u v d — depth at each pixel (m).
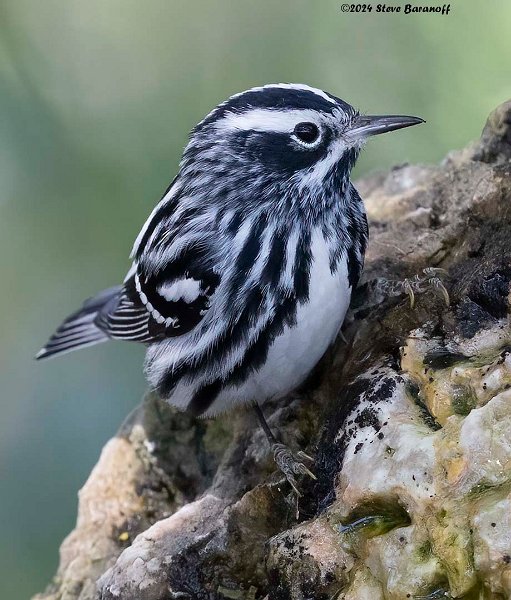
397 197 10.45
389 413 7.20
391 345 8.04
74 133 12.84
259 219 8.61
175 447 10.09
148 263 9.34
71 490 13.15
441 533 6.34
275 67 13.23
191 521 8.37
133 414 10.56
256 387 8.81
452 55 12.80
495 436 6.42
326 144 8.64
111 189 12.76
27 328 13.76
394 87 13.04
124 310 10.12
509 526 6.04
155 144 12.91
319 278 8.40
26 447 13.38
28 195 12.79
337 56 13.23
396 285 8.43
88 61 13.22
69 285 13.43
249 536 7.87
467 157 10.18
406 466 6.68
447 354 7.49
